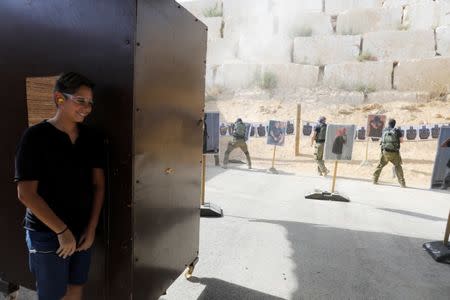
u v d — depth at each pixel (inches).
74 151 62.8
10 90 76.8
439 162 201.0
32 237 62.5
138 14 63.4
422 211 219.9
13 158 78.4
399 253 149.1
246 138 383.6
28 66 73.4
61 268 64.4
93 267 74.3
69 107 59.8
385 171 367.9
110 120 67.3
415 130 427.2
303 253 144.7
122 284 71.9
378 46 588.7
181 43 84.2
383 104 509.4
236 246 149.4
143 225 73.5
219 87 601.9
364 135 454.3
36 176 57.4
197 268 125.9
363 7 663.1
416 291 116.3
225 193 250.1
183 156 91.9
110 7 63.7
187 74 89.7
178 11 81.1
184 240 98.2
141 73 67.0
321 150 336.8
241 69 598.5
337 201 237.0
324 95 545.0
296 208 215.3
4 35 75.1
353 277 124.6
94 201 67.0
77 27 66.7
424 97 503.8
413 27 607.8
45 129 58.8
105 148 67.7
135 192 69.0
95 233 72.3
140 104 67.7
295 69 577.6
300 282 119.0
